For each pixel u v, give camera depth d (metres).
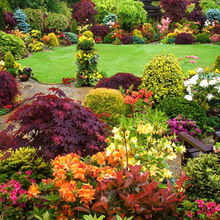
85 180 2.18
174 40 16.94
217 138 3.48
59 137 2.71
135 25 20.38
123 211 1.99
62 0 22.92
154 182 2.09
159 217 2.06
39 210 2.28
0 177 2.60
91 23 20.91
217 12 20.09
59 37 17.25
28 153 2.88
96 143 3.00
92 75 8.78
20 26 16.50
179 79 6.09
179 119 4.88
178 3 20.05
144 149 2.78
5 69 9.28
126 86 6.35
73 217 2.13
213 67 8.03
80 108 3.03
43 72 10.23
